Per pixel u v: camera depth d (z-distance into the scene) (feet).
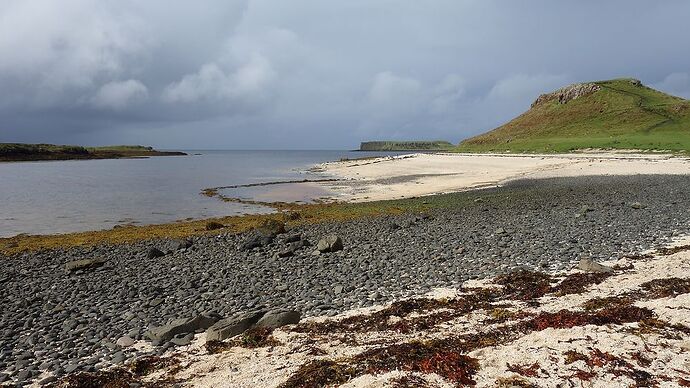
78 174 302.66
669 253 60.03
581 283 49.57
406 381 27.58
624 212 95.40
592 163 237.25
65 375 34.60
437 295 48.93
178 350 38.40
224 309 48.67
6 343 41.65
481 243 72.95
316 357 34.42
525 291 48.52
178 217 125.59
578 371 27.63
